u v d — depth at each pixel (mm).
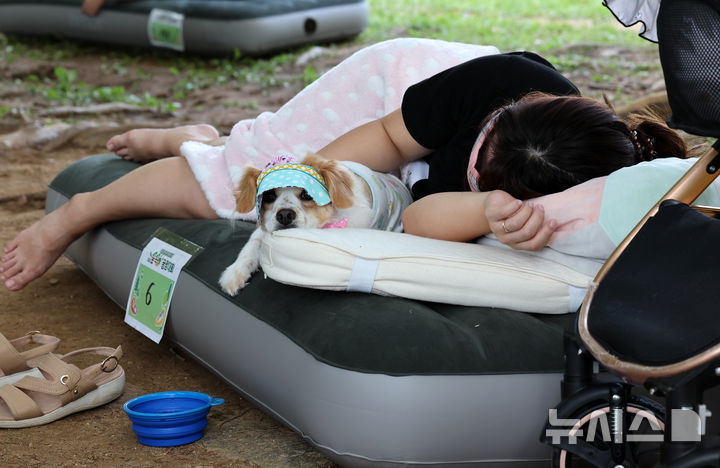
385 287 2068
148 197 3025
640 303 1543
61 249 3195
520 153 2039
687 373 1409
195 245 2670
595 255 2039
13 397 2346
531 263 2100
